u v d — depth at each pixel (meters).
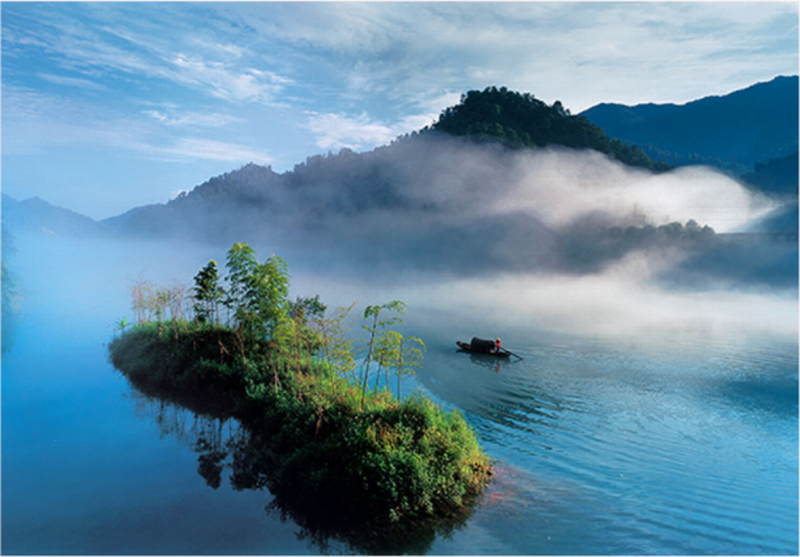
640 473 21.58
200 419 27.48
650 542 15.92
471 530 16.48
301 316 32.81
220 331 35.94
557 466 22.20
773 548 15.63
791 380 38.72
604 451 24.25
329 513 17.48
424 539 15.95
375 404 22.75
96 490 19.56
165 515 17.62
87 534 16.33
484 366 42.19
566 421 28.70
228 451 23.28
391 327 62.28
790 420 29.39
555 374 40.06
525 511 17.78
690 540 16.06
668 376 39.66
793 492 19.88
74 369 38.62
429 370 40.00
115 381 35.28
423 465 18.11
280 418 24.17
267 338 35.06
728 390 35.84
